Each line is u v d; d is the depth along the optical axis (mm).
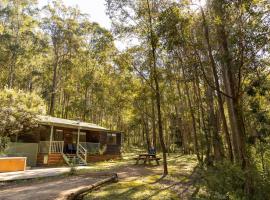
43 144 18297
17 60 33125
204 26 10594
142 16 13562
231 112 12445
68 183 10500
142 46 14445
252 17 8102
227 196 8367
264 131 10961
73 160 18656
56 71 37656
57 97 43625
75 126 20062
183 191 10672
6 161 13281
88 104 39781
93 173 13414
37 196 7871
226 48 9023
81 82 37281
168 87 21125
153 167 18219
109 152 24891
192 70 11312
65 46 37031
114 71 20266
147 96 16156
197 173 14992
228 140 12250
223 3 8273
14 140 17609
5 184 10180
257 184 8828
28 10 32938
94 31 35281
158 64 14562
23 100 18047
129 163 21172
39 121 17641
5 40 30328
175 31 9711
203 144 20047
